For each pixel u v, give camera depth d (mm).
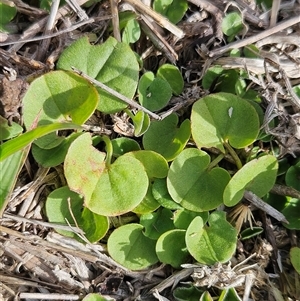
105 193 81
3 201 76
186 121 88
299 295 91
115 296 89
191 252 85
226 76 94
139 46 94
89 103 81
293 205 95
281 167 96
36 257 87
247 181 86
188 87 94
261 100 95
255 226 94
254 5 98
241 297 91
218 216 89
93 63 83
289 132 92
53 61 86
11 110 80
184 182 86
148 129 89
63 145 84
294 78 97
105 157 86
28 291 86
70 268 88
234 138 88
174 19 94
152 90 89
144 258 88
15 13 88
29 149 81
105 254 89
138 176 82
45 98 81
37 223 83
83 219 86
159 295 87
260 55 95
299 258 89
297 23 97
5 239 84
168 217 89
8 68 82
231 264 91
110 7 90
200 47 94
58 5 87
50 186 89
